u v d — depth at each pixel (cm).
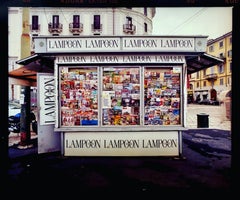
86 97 621
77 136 612
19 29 2444
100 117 619
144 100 618
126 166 535
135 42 585
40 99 636
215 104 3534
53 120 659
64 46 586
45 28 2450
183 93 609
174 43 586
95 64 611
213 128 1190
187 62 724
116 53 594
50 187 411
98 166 536
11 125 991
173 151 609
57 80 610
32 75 741
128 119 621
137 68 618
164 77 617
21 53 2448
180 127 603
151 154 609
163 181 439
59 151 675
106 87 620
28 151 688
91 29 2411
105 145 611
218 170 503
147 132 609
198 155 636
